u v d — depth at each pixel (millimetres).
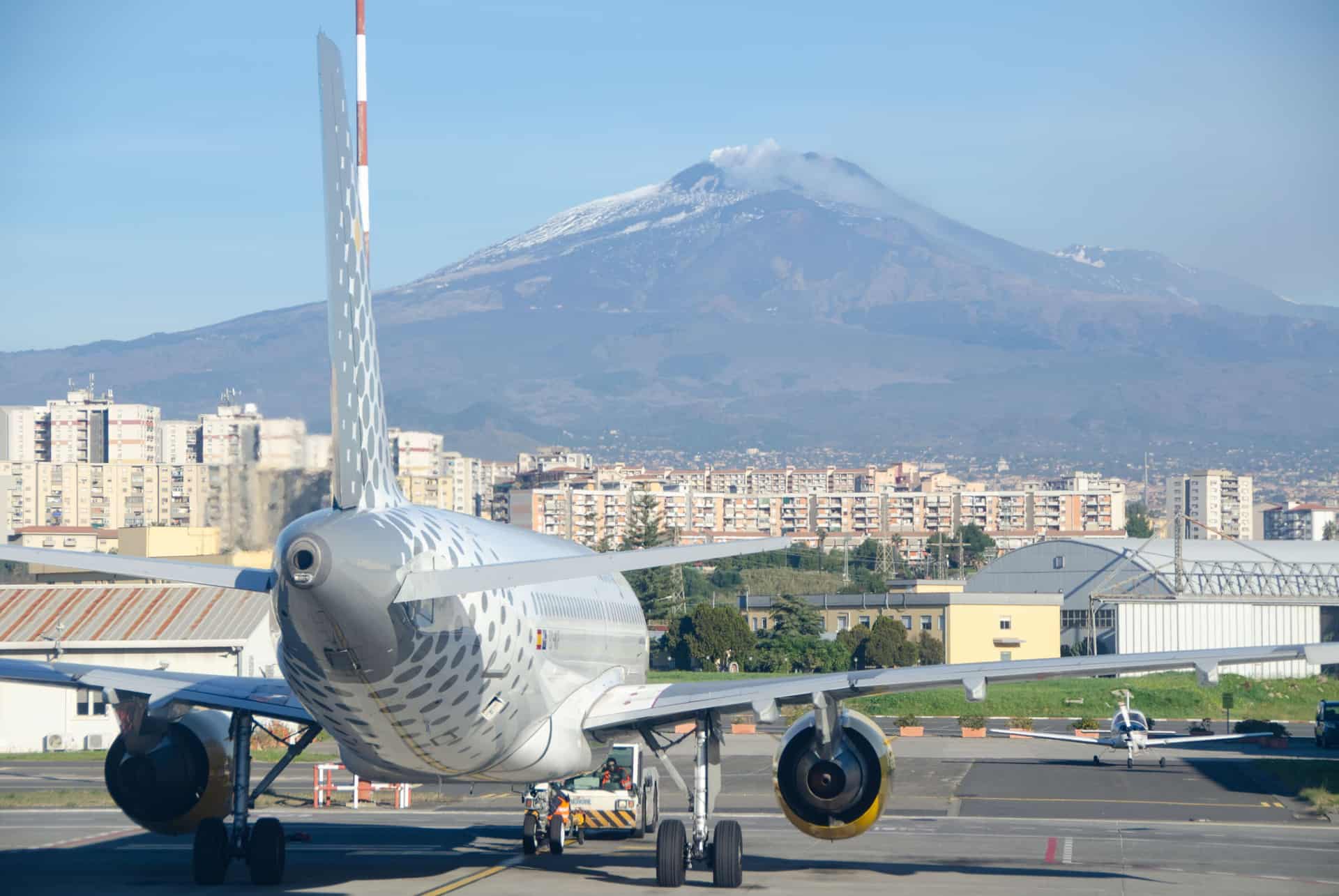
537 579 50219
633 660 85250
